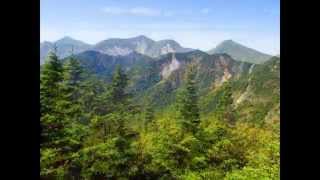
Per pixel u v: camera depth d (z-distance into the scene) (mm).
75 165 19734
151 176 20797
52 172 19312
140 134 21203
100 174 19891
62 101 19766
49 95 19594
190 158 21016
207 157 21281
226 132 21922
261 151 20250
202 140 21438
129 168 20500
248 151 21156
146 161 20797
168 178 20969
